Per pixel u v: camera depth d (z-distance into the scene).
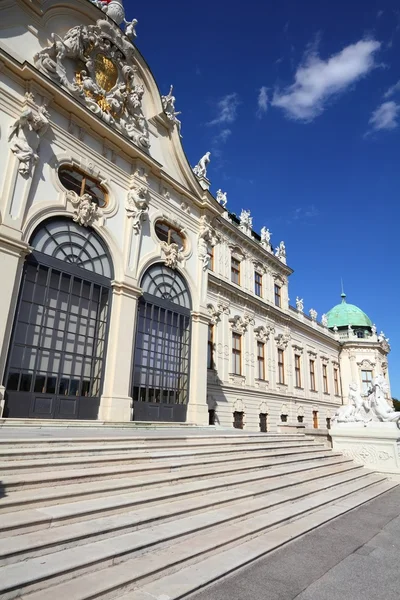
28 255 11.59
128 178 15.18
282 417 29.77
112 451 7.55
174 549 5.08
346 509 8.55
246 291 28.11
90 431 10.27
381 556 5.95
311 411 34.50
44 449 6.54
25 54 12.40
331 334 43.09
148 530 5.37
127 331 13.85
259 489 8.09
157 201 16.42
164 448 8.87
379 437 14.20
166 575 4.57
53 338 11.92
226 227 26.70
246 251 28.92
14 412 10.62
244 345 26.73
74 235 12.98
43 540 4.37
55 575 3.91
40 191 12.06
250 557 5.32
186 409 16.14
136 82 16.30
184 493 6.77
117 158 14.92
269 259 31.39
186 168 17.89
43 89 12.34
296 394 32.47
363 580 5.02
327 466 12.39
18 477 5.61
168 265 16.38
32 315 11.47
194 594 4.30
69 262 12.71
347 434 14.88
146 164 15.76
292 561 5.50
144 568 4.43
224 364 24.52
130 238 14.65
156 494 6.37
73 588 3.87
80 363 12.57
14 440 6.52
